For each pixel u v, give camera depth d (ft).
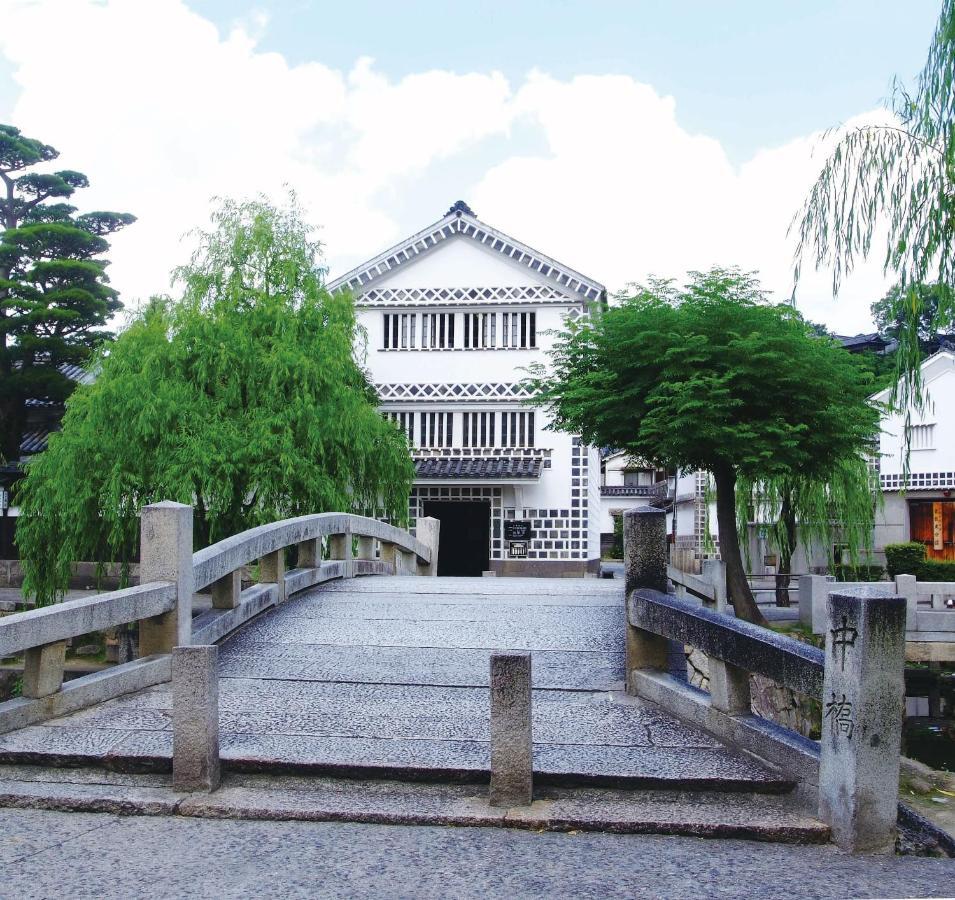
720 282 47.26
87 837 14.39
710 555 81.05
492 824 14.83
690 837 14.39
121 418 54.29
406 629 28.40
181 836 14.43
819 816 14.60
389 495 65.67
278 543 31.89
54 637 19.39
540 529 82.74
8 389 84.74
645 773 15.90
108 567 68.59
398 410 84.84
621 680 22.76
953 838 14.12
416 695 21.65
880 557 89.45
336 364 59.67
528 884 12.53
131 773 16.98
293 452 55.01
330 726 19.17
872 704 13.82
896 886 12.48
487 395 83.76
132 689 21.98
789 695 35.58
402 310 85.20
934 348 90.38
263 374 57.57
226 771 16.83
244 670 23.95
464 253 84.69
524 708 15.49
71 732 18.62
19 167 95.14
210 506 55.11
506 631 28.04
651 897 12.10
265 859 13.44
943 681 50.75
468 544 91.66
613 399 47.42
